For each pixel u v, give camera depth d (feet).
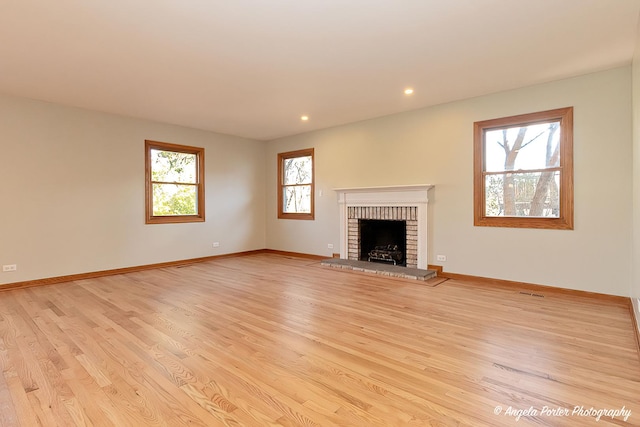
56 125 14.90
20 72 11.42
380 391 6.09
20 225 13.98
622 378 6.53
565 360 7.28
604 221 11.71
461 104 14.87
